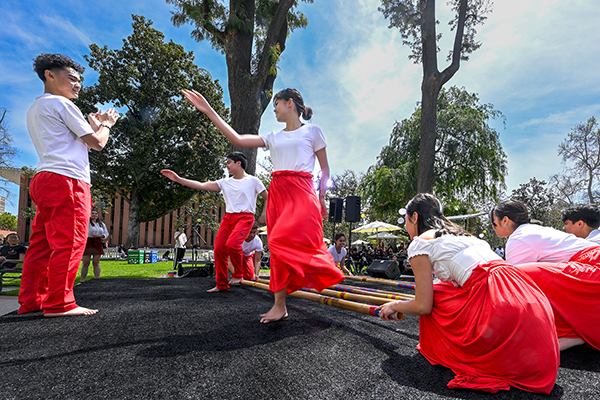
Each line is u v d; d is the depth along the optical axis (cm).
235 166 383
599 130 2405
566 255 207
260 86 1009
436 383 129
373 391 120
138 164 2161
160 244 4591
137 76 2222
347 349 167
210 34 1131
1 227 5769
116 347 159
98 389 115
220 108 2491
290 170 236
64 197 222
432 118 1112
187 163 2370
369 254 1767
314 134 244
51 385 117
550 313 135
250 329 198
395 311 171
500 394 120
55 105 225
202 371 133
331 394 116
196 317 225
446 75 1112
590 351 182
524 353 125
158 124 2275
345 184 3161
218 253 366
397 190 1967
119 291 348
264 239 1697
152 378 125
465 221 2038
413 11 1148
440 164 2066
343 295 277
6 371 129
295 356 154
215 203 2884
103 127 249
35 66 235
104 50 2164
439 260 155
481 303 138
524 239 217
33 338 171
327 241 2005
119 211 4344
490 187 1997
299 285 221
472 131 1947
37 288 237
